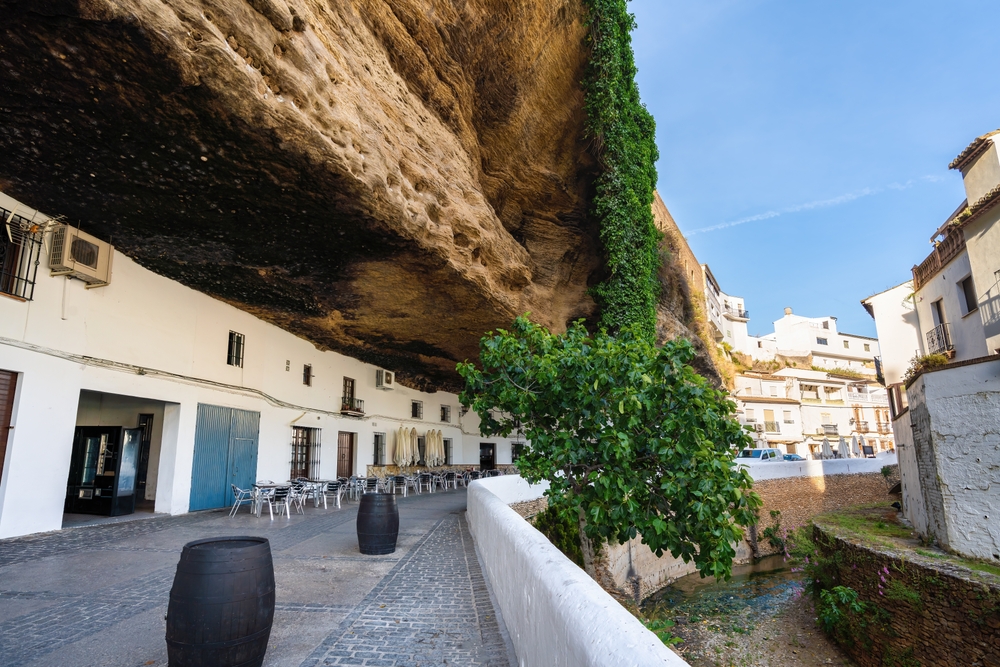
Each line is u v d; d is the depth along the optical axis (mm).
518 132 12867
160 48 5230
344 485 14172
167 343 10453
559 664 2473
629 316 14266
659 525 4727
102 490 10227
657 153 16312
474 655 3854
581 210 15180
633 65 14852
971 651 6512
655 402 4992
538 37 11711
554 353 5551
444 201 10242
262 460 13227
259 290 11422
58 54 5199
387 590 5555
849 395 46656
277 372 13945
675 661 1688
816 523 12797
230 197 7734
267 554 3592
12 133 6297
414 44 9898
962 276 15914
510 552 4277
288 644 4027
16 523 7602
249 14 6008
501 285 12789
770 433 40844
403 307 12578
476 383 5781
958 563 7586
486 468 27172
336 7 7938
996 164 14195
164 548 7320
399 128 9250
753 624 10648
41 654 3738
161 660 3666
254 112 6180
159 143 6543
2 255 7539
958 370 8367
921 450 9922
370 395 18609
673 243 21469
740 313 54219
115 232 8695
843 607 9062
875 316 24656
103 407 12453
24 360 7746
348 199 7887
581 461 5387
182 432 10836
